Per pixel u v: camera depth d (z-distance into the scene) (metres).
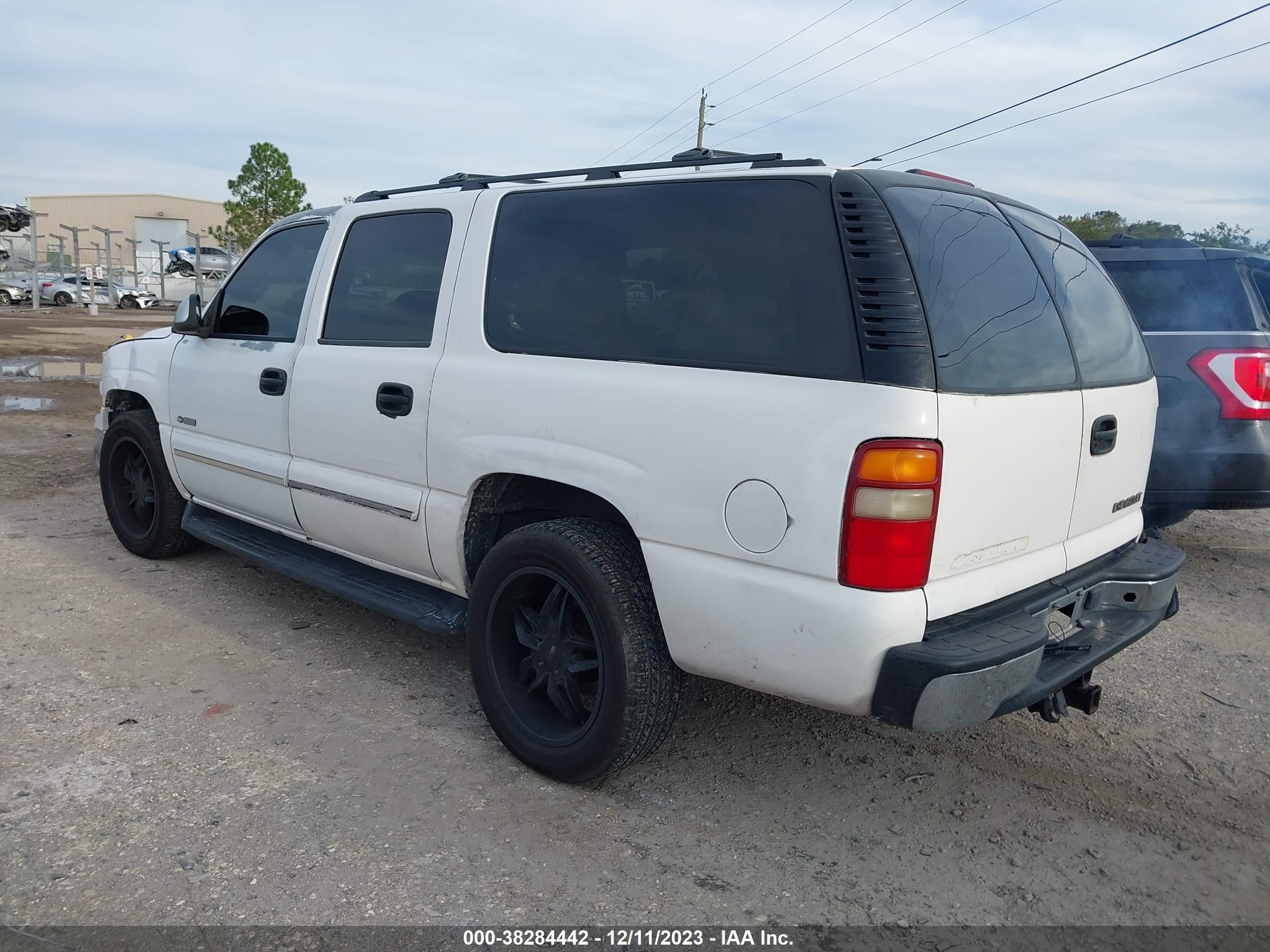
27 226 36.69
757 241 2.78
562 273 3.24
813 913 2.60
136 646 4.20
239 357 4.46
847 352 2.51
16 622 4.39
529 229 3.38
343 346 3.96
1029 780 3.35
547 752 3.16
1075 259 3.46
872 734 3.66
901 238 2.57
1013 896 2.71
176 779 3.11
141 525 5.48
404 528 3.65
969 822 3.07
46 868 2.63
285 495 4.22
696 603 2.74
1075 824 3.08
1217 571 5.86
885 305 2.49
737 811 3.10
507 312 3.36
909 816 3.10
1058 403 2.87
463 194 3.65
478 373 3.34
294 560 4.34
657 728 2.99
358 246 4.05
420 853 2.78
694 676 4.13
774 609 2.58
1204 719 3.85
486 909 2.55
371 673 4.04
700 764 3.39
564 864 2.77
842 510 2.45
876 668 2.47
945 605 2.54
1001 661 2.50
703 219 2.92
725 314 2.79
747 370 2.68
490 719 3.36
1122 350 3.42
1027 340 2.87
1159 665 4.40
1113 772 3.42
